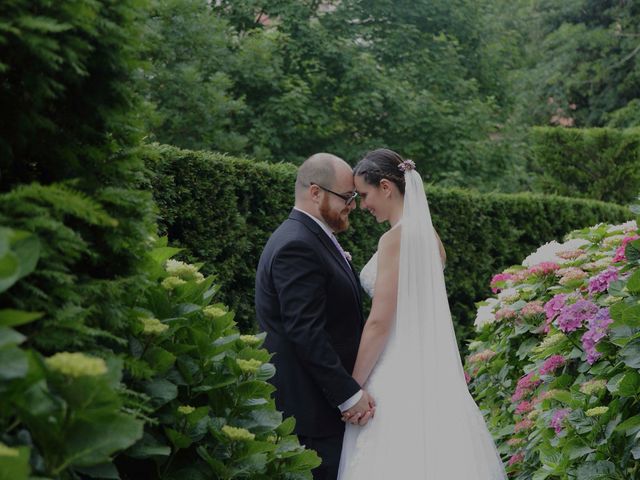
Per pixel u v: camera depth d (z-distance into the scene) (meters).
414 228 3.30
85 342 1.60
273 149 10.77
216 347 2.04
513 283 4.13
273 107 10.30
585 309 3.26
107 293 1.66
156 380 1.83
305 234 3.14
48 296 1.49
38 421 1.28
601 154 12.43
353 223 6.10
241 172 5.18
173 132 8.94
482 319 4.21
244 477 2.01
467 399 3.31
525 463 3.52
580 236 4.24
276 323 3.12
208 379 2.03
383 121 11.71
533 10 19.44
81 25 1.56
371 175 3.34
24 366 1.20
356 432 3.13
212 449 1.97
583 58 18.45
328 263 3.13
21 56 1.50
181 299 2.11
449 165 11.57
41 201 1.49
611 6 18.62
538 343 3.82
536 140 12.80
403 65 12.33
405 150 11.34
